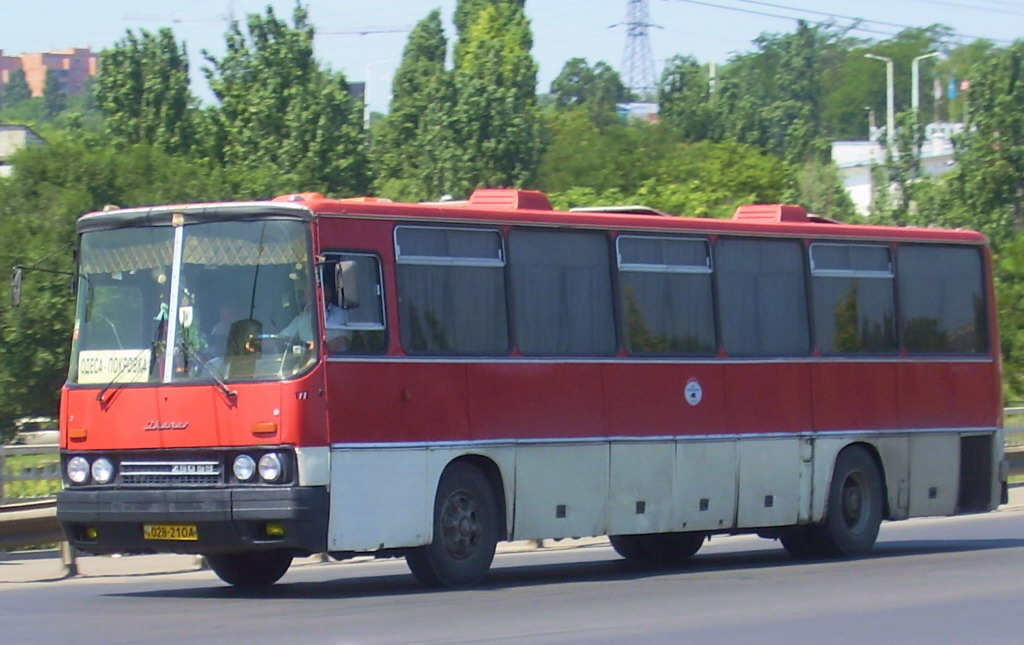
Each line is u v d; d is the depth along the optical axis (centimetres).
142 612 1367
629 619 1299
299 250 1457
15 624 1291
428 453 1524
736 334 1844
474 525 1578
